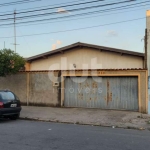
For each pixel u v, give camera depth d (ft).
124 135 27.14
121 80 47.09
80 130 29.96
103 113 43.32
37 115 41.68
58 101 51.83
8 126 32.50
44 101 53.21
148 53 45.24
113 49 57.00
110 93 48.01
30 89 54.65
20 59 51.78
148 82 44.04
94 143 22.93
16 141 23.49
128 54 56.75
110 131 29.71
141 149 20.99
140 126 32.71
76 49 62.03
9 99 37.29
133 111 45.55
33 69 66.64
